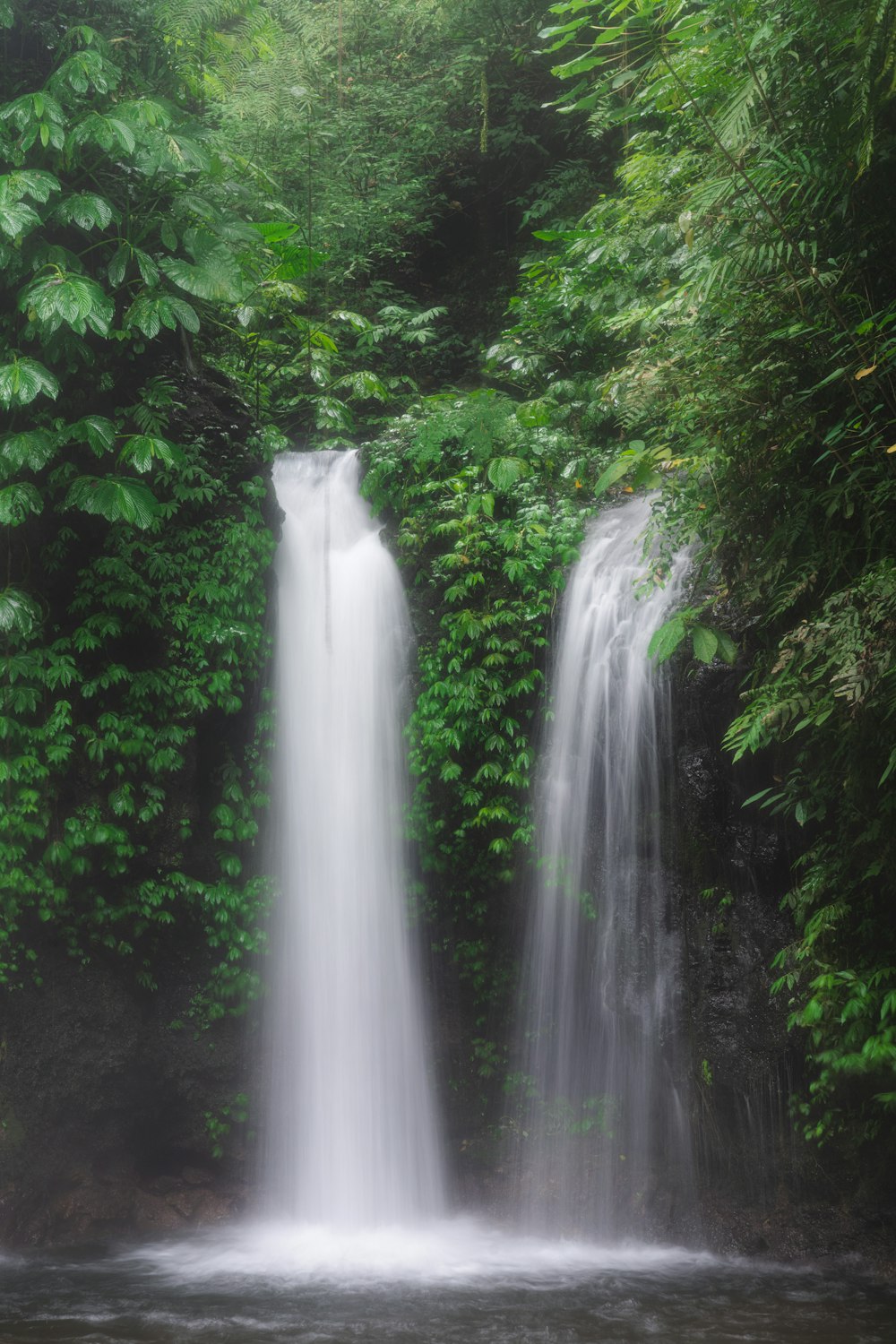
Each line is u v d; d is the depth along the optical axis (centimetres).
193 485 751
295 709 800
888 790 593
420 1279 604
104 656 725
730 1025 679
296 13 1472
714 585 711
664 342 691
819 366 574
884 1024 564
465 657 772
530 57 1429
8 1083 688
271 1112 750
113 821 711
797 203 571
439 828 767
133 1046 720
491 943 769
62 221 679
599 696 748
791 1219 652
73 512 730
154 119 691
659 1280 601
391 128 1458
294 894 774
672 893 713
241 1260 649
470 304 1488
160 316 701
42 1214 694
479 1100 761
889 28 469
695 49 622
